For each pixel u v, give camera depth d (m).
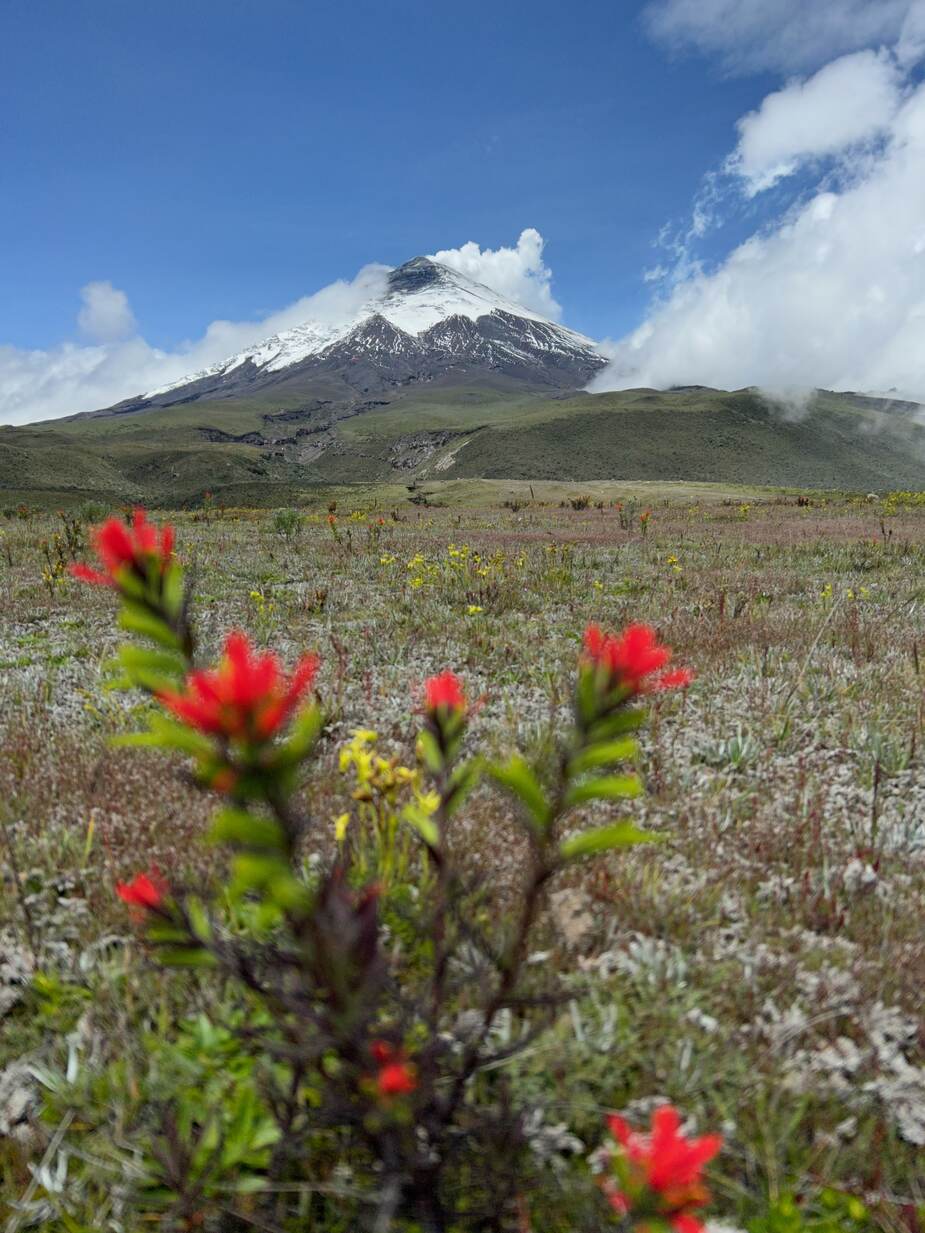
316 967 1.02
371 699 5.32
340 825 2.28
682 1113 1.80
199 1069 1.79
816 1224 1.62
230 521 28.33
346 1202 1.60
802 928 2.64
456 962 2.09
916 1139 1.80
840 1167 1.73
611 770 3.87
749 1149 1.72
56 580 10.72
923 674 5.80
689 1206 0.98
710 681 5.84
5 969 2.32
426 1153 1.39
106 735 4.41
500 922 2.38
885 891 2.93
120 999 2.13
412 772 2.41
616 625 7.87
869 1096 1.92
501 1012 2.00
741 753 4.34
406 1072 1.17
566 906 2.60
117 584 0.91
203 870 2.67
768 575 11.96
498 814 3.24
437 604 9.40
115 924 2.51
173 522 26.02
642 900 2.67
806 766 4.20
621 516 24.02
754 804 3.77
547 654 6.84
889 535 17.69
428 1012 1.50
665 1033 2.03
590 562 14.08
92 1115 1.79
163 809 3.32
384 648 7.08
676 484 69.06
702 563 13.98
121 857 2.90
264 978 1.55
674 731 4.78
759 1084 1.88
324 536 20.50
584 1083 1.89
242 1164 1.65
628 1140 1.09
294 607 9.32
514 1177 1.49
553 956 2.23
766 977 2.32
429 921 1.51
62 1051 2.02
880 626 7.60
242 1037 1.47
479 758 1.38
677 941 2.52
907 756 4.22
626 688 1.00
